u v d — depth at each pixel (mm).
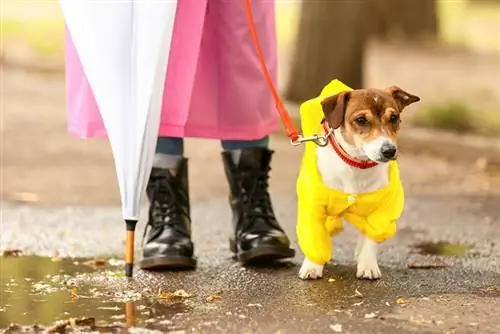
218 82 6180
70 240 7066
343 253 6574
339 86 5828
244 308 5207
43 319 5078
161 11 5539
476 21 28109
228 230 7430
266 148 6387
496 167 10703
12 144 11570
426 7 23922
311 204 5598
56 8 25000
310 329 4805
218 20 6082
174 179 6250
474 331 4754
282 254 6129
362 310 5133
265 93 6262
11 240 7051
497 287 5633
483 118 13992
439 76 18406
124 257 6523
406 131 12461
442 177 10102
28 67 17547
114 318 5062
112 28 5633
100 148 11531
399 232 7371
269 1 6234
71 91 6281
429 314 5047
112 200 8742
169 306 5277
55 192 9062
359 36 14180
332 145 5492
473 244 6945
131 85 5664
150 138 5703
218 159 11117
